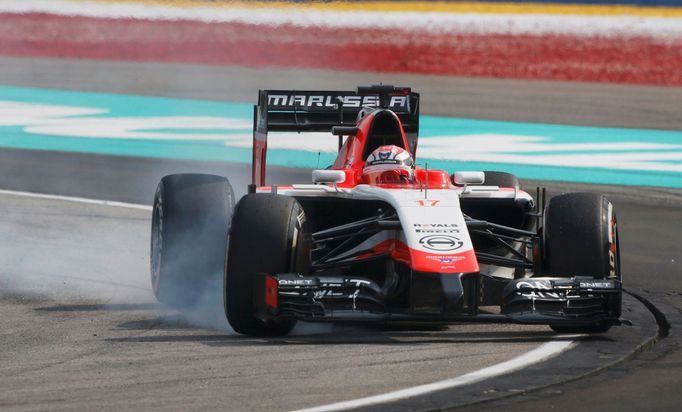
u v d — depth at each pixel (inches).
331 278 951.6
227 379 834.8
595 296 966.4
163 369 867.4
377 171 1072.8
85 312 1109.1
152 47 4126.5
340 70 3843.5
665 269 1387.8
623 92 3437.5
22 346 956.0
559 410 757.9
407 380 830.5
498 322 948.0
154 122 2842.0
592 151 2443.4
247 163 2288.4
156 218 1177.4
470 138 2591.0
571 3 4087.1
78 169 2212.1
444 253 937.5
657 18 4008.4
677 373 865.5
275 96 1304.1
